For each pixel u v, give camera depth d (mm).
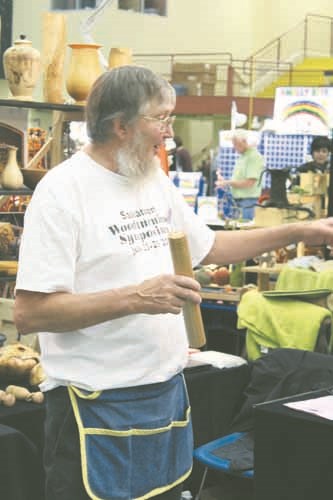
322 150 6605
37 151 3830
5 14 11797
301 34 18891
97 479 2119
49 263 2033
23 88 3617
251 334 4047
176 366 2217
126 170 2096
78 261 2094
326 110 7191
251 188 7848
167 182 2320
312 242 2418
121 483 2143
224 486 3803
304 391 3479
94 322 2016
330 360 3539
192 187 6926
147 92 2066
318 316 3873
